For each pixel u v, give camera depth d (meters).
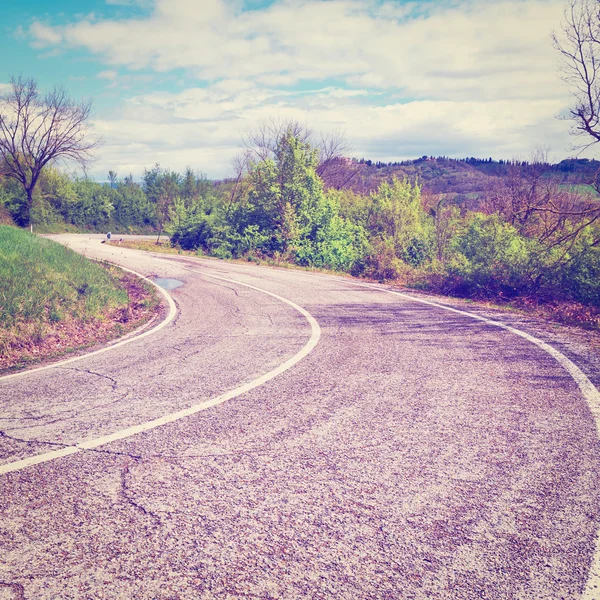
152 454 3.31
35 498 2.74
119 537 2.37
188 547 2.29
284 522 2.49
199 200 32.53
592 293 10.70
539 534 2.35
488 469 3.04
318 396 4.52
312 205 25.62
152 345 7.13
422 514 2.54
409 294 12.41
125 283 14.07
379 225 28.80
